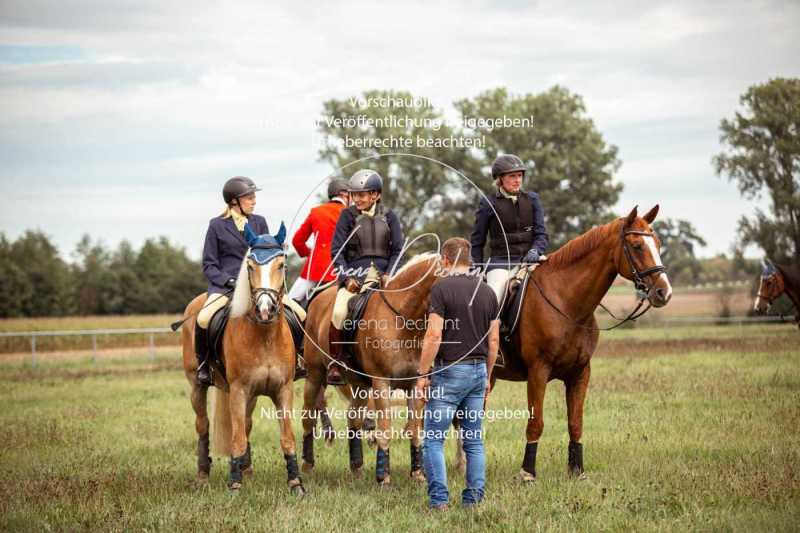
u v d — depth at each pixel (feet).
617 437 43.52
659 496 31.17
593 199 202.59
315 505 31.71
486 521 28.48
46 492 34.68
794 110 201.98
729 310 175.94
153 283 330.13
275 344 34.42
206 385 38.52
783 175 205.05
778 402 51.34
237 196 37.83
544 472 36.42
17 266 313.53
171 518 30.01
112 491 34.99
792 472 33.04
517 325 35.42
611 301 186.39
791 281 83.76
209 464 38.32
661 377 68.18
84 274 353.10
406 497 32.76
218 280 37.11
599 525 27.68
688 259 306.96
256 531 28.25
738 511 28.84
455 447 43.88
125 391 75.46
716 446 40.16
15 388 79.30
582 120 202.90
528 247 37.58
